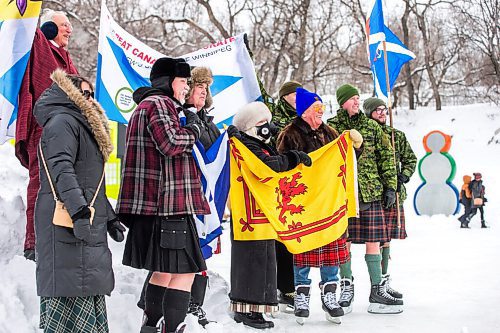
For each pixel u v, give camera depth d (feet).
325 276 18.67
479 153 87.35
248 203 17.48
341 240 18.88
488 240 37.27
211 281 20.47
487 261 28.96
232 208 17.47
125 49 20.43
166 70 14.53
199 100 17.01
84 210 11.75
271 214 17.48
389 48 27.53
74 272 12.07
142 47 20.75
